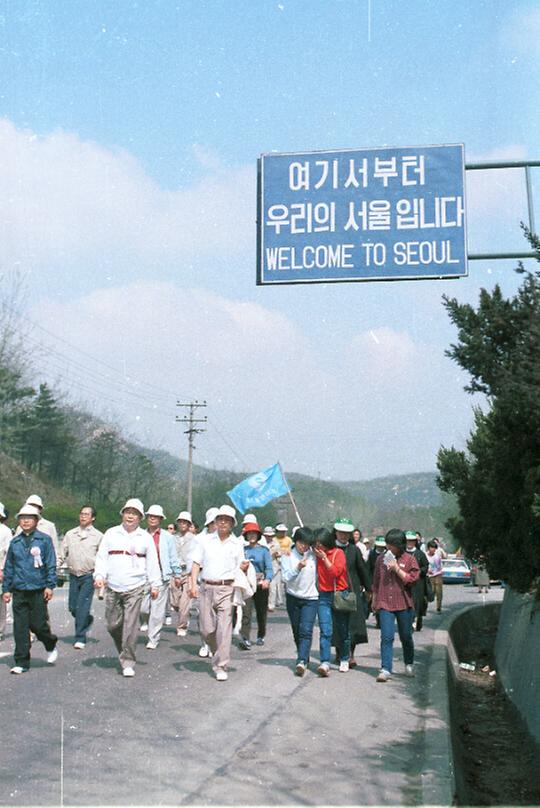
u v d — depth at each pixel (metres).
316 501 101.44
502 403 8.45
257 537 14.23
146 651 12.38
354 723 7.68
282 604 24.44
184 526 15.84
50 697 8.55
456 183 10.91
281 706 8.40
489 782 8.41
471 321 8.91
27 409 62.22
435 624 19.02
